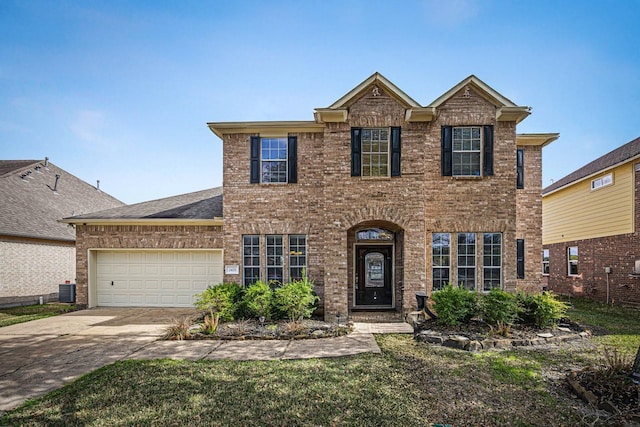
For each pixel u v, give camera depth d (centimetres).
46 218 1819
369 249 1297
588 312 1330
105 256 1380
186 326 942
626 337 905
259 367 676
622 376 554
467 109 1155
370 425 458
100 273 1380
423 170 1118
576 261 1903
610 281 1630
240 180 1252
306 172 1242
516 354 758
